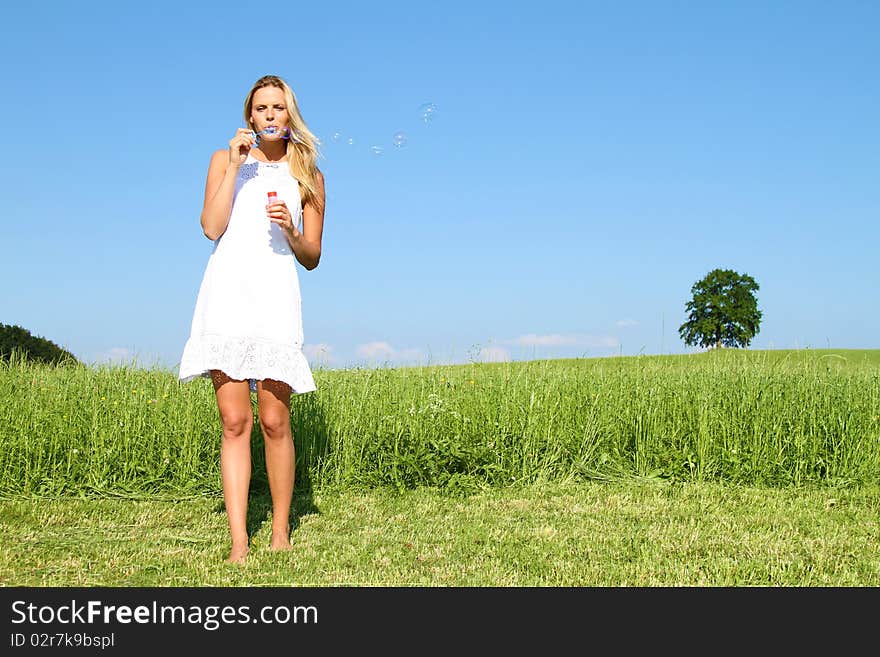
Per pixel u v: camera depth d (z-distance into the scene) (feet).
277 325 12.47
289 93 12.73
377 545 13.52
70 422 20.15
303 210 13.23
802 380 23.49
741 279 169.27
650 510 16.88
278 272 12.58
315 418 20.39
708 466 21.24
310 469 19.80
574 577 11.59
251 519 15.80
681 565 12.25
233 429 12.53
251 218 12.55
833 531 14.89
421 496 18.61
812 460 21.09
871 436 21.49
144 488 19.24
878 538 14.47
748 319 167.02
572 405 22.99
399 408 21.50
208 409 20.42
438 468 20.20
